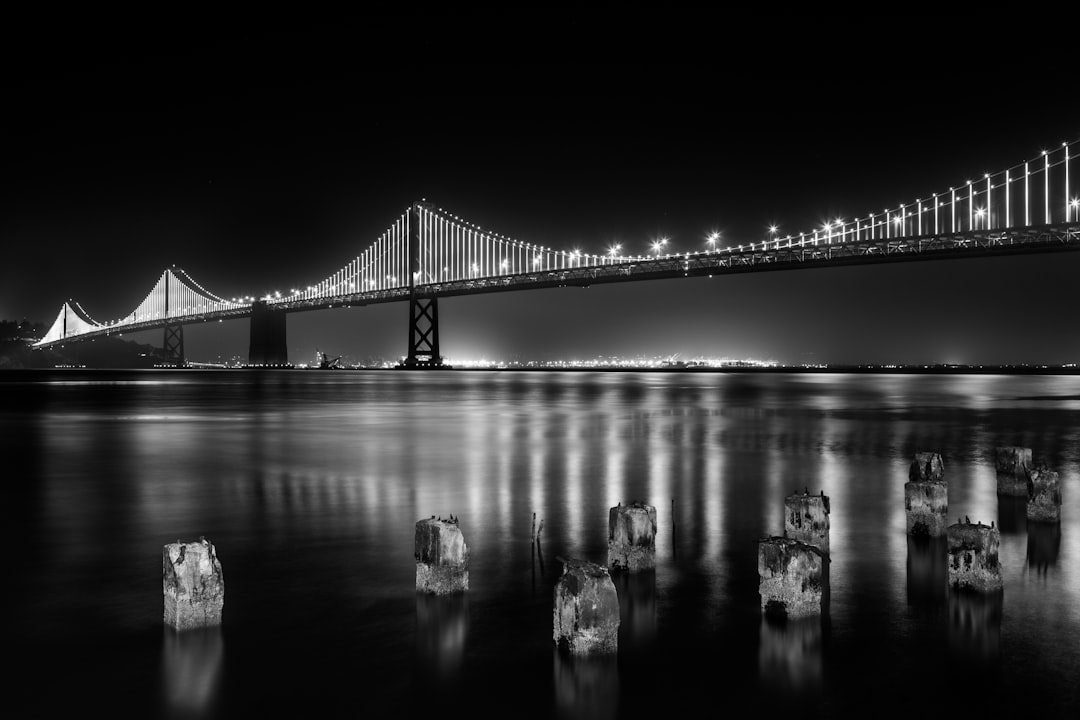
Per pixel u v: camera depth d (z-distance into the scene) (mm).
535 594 9141
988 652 7566
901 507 13750
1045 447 22172
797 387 73688
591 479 16922
